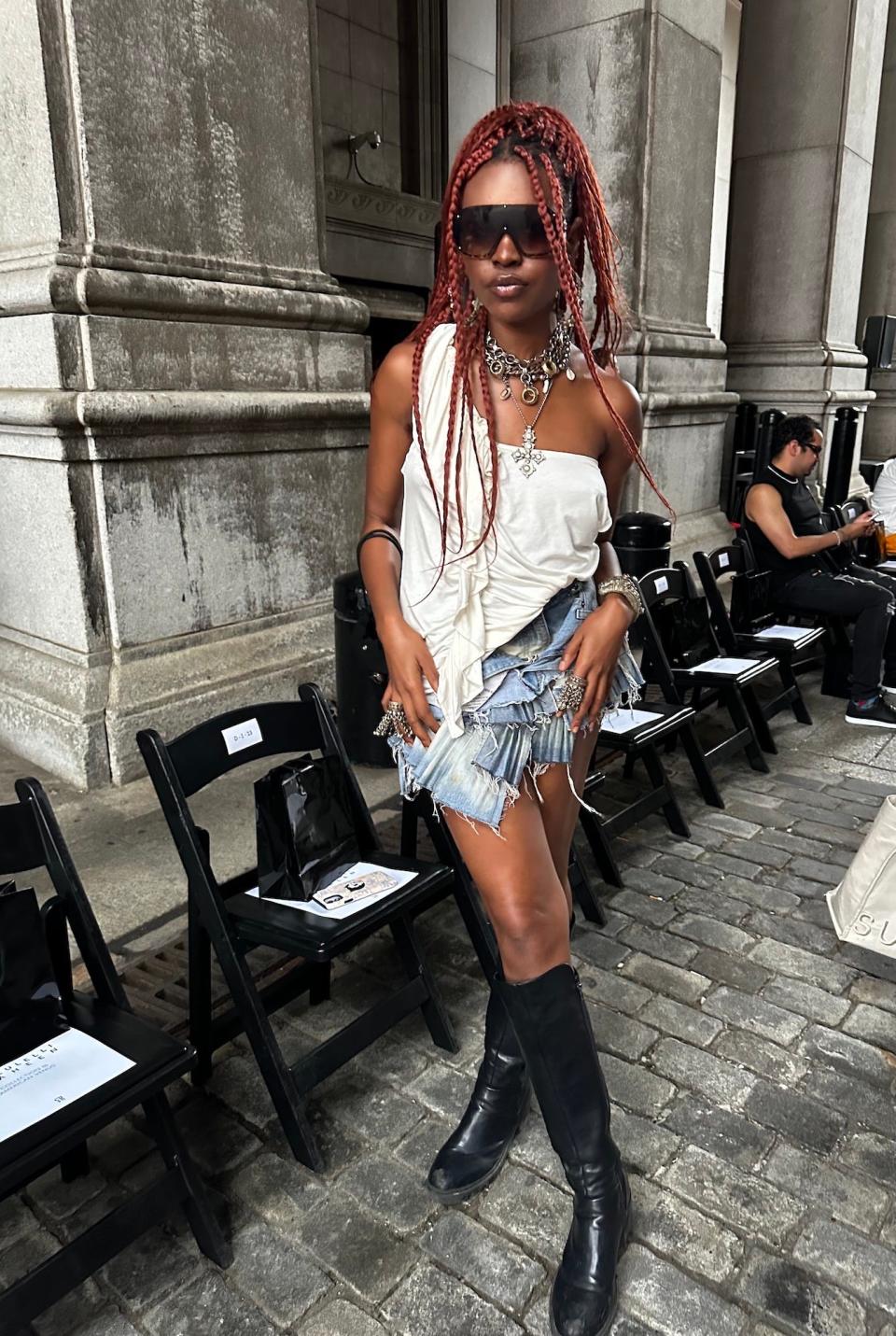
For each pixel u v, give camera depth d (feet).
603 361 5.03
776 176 28.86
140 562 12.05
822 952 8.95
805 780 13.25
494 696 4.97
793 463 15.92
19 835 5.71
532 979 5.08
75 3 10.37
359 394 14.90
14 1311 4.73
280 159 13.38
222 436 12.74
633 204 20.35
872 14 27.53
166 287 11.69
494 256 4.29
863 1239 5.81
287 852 6.66
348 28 24.21
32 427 11.13
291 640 14.06
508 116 4.41
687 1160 6.42
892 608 15.62
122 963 8.41
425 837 10.72
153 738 6.36
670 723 11.00
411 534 5.10
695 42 20.71
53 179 10.68
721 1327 5.24
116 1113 4.88
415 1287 5.46
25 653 12.69
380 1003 7.00
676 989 8.36
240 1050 7.55
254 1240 5.79
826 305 28.76
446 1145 6.24
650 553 16.60
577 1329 5.06
